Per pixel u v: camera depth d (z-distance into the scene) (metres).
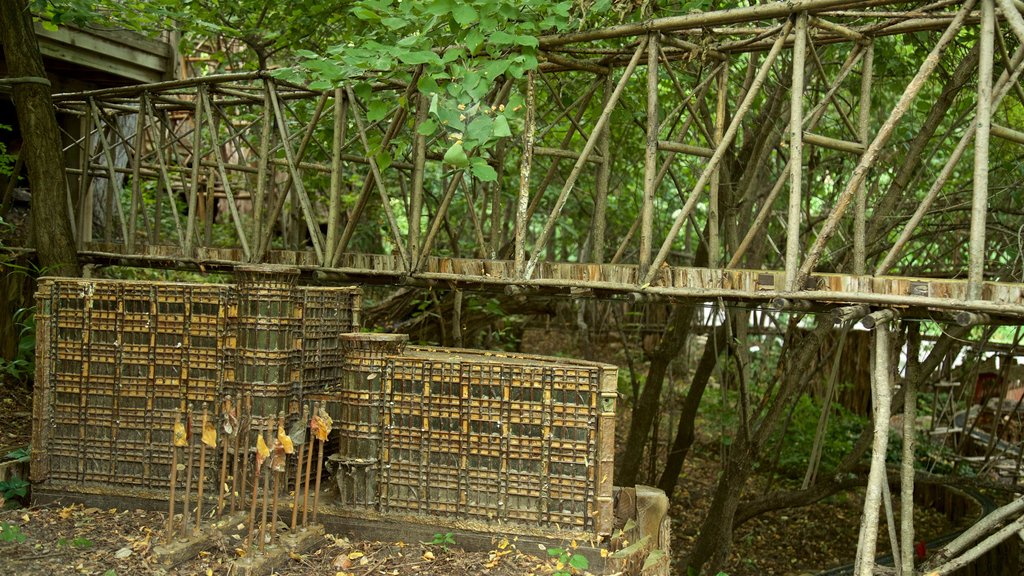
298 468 3.89
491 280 4.79
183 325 4.28
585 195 10.48
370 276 5.23
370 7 4.27
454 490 3.96
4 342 6.46
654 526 4.30
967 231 7.18
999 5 3.55
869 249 6.20
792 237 4.05
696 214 11.95
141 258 6.08
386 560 3.77
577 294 4.69
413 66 4.63
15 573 3.45
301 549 3.81
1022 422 9.18
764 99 8.23
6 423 5.74
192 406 4.27
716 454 11.32
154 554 3.60
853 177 3.91
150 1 6.84
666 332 8.16
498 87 5.47
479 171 4.04
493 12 4.20
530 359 4.29
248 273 4.14
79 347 4.40
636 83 7.29
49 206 6.14
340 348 4.61
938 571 3.98
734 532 9.20
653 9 4.75
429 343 8.13
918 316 4.03
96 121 6.38
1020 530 3.91
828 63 6.81
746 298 4.24
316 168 6.20
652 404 8.08
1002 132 3.96
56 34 7.01
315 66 4.31
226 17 7.52
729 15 4.19
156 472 4.31
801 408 10.48
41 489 4.39
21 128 6.13
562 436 3.85
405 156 6.46
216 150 5.73
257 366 4.14
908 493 4.28
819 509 10.12
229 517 4.00
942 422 11.01
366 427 4.02
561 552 3.68
